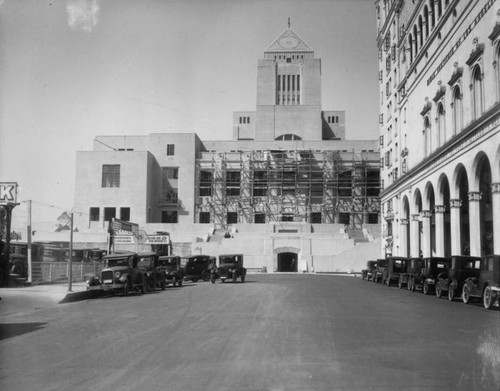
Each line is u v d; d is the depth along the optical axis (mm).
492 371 8219
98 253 43125
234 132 105375
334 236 71250
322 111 103750
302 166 81812
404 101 51719
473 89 31828
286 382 7488
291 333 12086
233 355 9445
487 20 29500
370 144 86875
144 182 78188
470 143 31516
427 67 42781
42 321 15164
